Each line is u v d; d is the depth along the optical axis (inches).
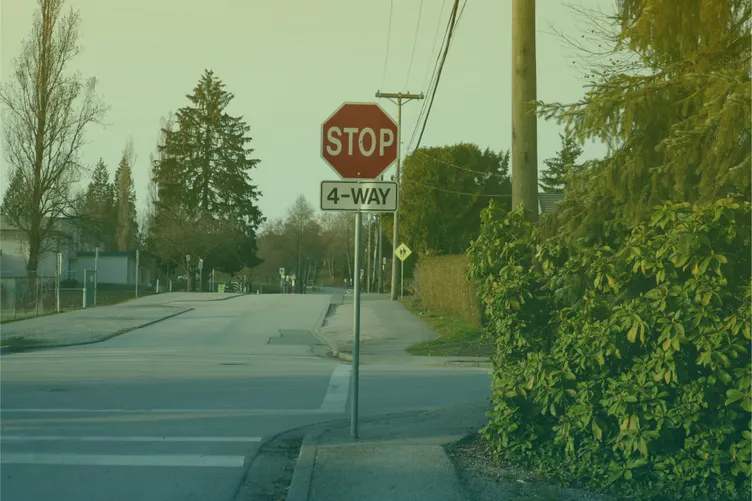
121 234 3415.4
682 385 252.5
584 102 357.4
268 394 539.8
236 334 1135.0
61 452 352.8
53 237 1881.2
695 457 248.4
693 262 249.9
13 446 364.5
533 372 288.0
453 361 828.0
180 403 496.7
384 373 684.7
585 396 270.2
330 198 349.4
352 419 358.6
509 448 302.5
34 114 1774.1
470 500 259.0
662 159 347.3
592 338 270.8
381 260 2503.7
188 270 2805.1
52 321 1247.5
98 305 1654.8
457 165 2367.1
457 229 2353.6
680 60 362.9
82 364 721.0
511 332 309.7
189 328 1210.6
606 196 362.6
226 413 460.4
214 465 331.9
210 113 3088.1
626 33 366.3
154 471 319.9
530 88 491.5
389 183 350.9
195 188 3031.5
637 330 258.5
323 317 1408.7
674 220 260.7
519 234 330.6
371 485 277.0
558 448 293.0
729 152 315.9
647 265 259.4
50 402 495.2
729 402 237.5
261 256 4591.5
